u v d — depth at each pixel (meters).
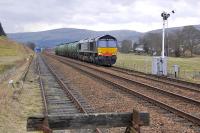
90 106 18.67
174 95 21.61
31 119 7.70
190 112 17.19
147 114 7.79
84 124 8.12
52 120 7.92
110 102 20.22
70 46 90.19
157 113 16.80
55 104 19.56
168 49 123.62
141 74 39.38
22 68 47.25
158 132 13.12
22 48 190.62
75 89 26.20
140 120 7.77
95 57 57.66
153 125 14.23
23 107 18.50
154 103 19.33
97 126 8.18
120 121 8.24
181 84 29.50
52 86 28.16
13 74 34.16
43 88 25.56
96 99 21.34
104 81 30.80
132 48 173.00
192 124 14.40
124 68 48.75
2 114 15.31
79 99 21.11
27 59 73.56
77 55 77.94
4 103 17.39
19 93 22.72
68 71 44.03
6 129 13.24
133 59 88.69
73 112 17.17
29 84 29.48
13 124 14.34
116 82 30.56
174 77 35.34
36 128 7.73
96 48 56.03
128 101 20.41
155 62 37.47
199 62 78.44
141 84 27.56
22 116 16.28
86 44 65.31
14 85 24.91
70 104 19.56
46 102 19.45
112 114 8.22
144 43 155.50
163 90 23.38
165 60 37.34
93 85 28.66
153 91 24.64
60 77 35.75
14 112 16.50
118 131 13.01
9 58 86.31
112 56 55.75
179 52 130.62
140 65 58.53
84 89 26.19
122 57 104.62
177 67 36.09
